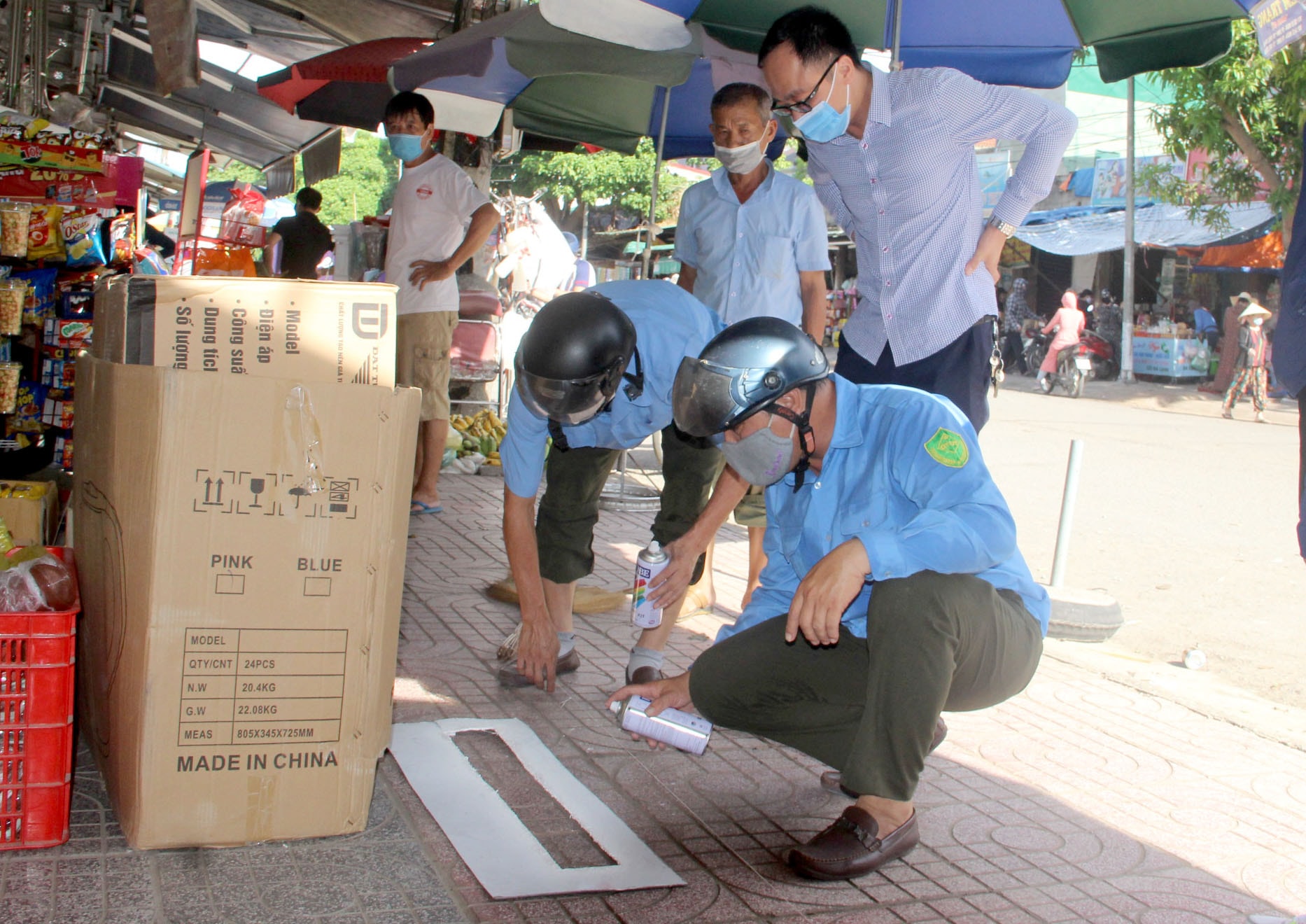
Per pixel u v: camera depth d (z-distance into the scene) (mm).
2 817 2402
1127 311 21750
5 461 5383
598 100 7379
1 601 2400
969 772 3324
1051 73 5250
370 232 10758
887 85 3605
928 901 2520
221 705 2451
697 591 4844
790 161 26359
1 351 5188
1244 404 19031
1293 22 3117
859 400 2664
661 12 4883
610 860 2588
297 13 9094
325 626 2498
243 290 2492
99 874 2344
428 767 2975
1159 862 2818
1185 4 4578
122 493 2475
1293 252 2525
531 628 3422
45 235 5355
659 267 24453
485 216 6355
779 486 2795
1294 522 8516
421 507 6594
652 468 8938
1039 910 2518
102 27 10492
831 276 28922
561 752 3205
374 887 2373
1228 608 6062
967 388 3768
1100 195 24562
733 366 2420
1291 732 3971
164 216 14242
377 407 2475
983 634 2475
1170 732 3838
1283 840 3004
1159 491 9711
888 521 2609
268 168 15906
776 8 5078
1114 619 5160
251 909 2250
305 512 2451
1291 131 15461
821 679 2760
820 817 2926
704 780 3109
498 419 9594
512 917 2297
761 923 2361
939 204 3674
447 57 5789
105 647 2650
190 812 2457
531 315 10625
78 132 5727
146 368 2359
